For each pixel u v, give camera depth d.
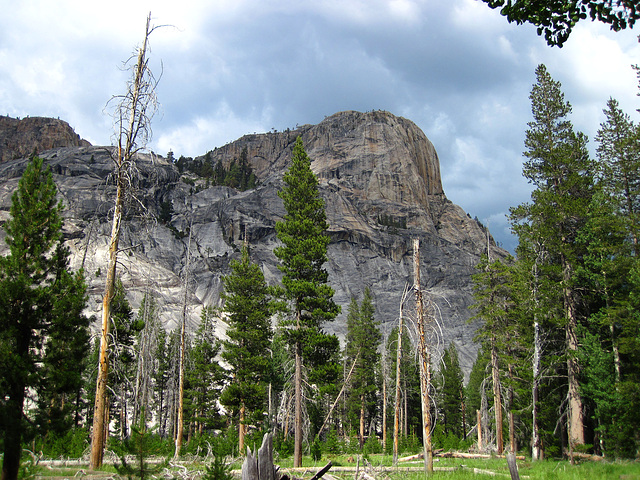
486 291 36.41
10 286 13.63
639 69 26.22
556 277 29.39
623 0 6.96
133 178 17.70
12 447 11.81
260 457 7.89
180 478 15.09
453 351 69.94
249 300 39.88
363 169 180.50
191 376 46.53
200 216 133.00
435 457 33.81
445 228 180.88
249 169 199.12
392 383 52.56
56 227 15.62
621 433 23.98
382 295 117.12
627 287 27.02
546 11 7.23
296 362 29.77
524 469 21.62
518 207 31.62
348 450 44.31
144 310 35.91
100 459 15.09
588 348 26.83
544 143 32.53
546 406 29.89
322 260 32.19
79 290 16.03
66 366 14.12
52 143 192.88
